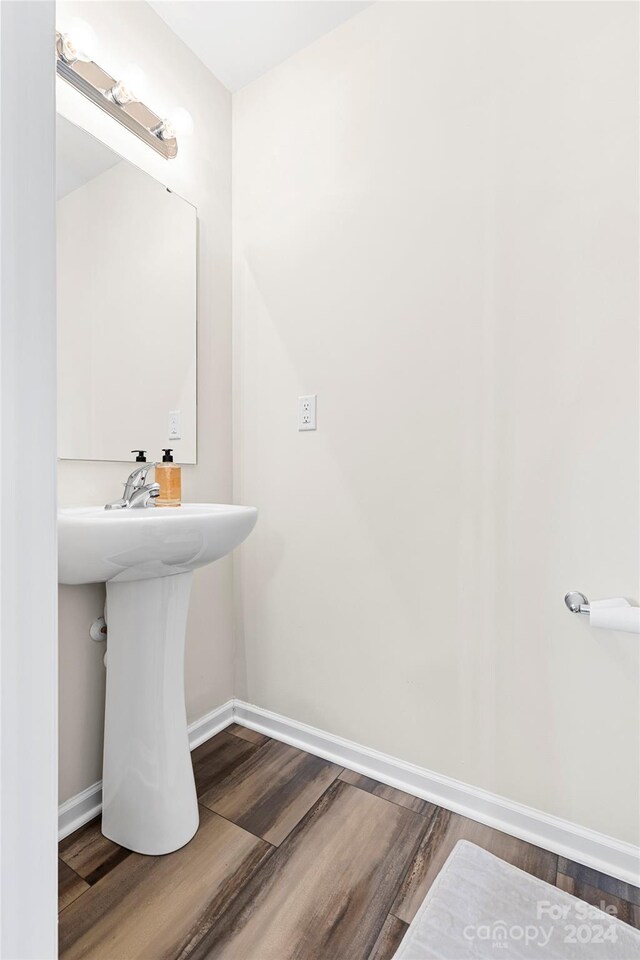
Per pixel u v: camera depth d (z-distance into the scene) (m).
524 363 1.18
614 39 1.08
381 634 1.41
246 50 1.55
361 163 1.43
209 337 1.62
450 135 1.28
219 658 1.68
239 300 1.71
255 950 0.90
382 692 1.41
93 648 1.25
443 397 1.30
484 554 1.24
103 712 1.28
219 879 1.05
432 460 1.32
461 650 1.28
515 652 1.21
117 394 1.31
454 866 1.09
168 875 1.06
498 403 1.22
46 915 0.37
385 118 1.39
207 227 1.61
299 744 1.57
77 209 1.20
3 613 0.34
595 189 1.10
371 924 0.95
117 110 1.28
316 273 1.52
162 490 1.32
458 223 1.27
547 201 1.15
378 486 1.41
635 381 1.06
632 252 1.06
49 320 0.37
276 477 1.62
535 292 1.17
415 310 1.34
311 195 1.53
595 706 1.12
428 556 1.33
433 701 1.33
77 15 1.19
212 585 1.64
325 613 1.51
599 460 1.10
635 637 1.07
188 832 1.15
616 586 1.09
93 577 0.96
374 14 1.41
